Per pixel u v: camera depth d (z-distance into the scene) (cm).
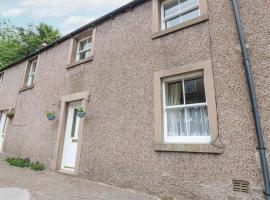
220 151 339
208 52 408
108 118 532
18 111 899
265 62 340
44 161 664
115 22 635
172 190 373
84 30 737
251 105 328
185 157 376
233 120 344
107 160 494
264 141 310
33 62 1003
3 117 1020
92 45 673
